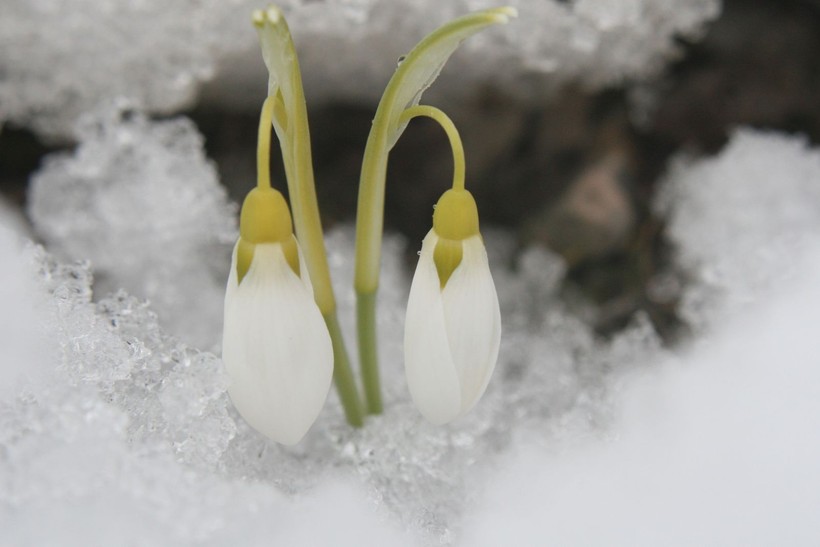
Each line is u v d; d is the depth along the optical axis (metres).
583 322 0.30
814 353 0.28
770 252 0.29
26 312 0.25
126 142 0.29
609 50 0.30
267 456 0.25
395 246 0.31
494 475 0.26
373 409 0.26
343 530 0.25
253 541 0.24
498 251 0.31
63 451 0.24
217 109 0.30
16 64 0.29
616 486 0.26
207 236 0.29
